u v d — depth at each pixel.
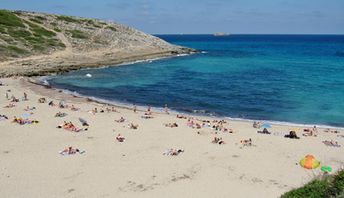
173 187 23.02
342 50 156.50
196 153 28.92
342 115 43.75
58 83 60.94
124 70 78.12
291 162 27.56
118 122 37.47
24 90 52.41
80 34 105.50
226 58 110.88
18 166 25.78
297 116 43.44
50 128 34.69
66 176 24.39
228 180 24.19
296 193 16.86
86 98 49.91
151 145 30.62
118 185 23.17
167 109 45.81
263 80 68.19
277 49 163.00
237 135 34.00
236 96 54.03
